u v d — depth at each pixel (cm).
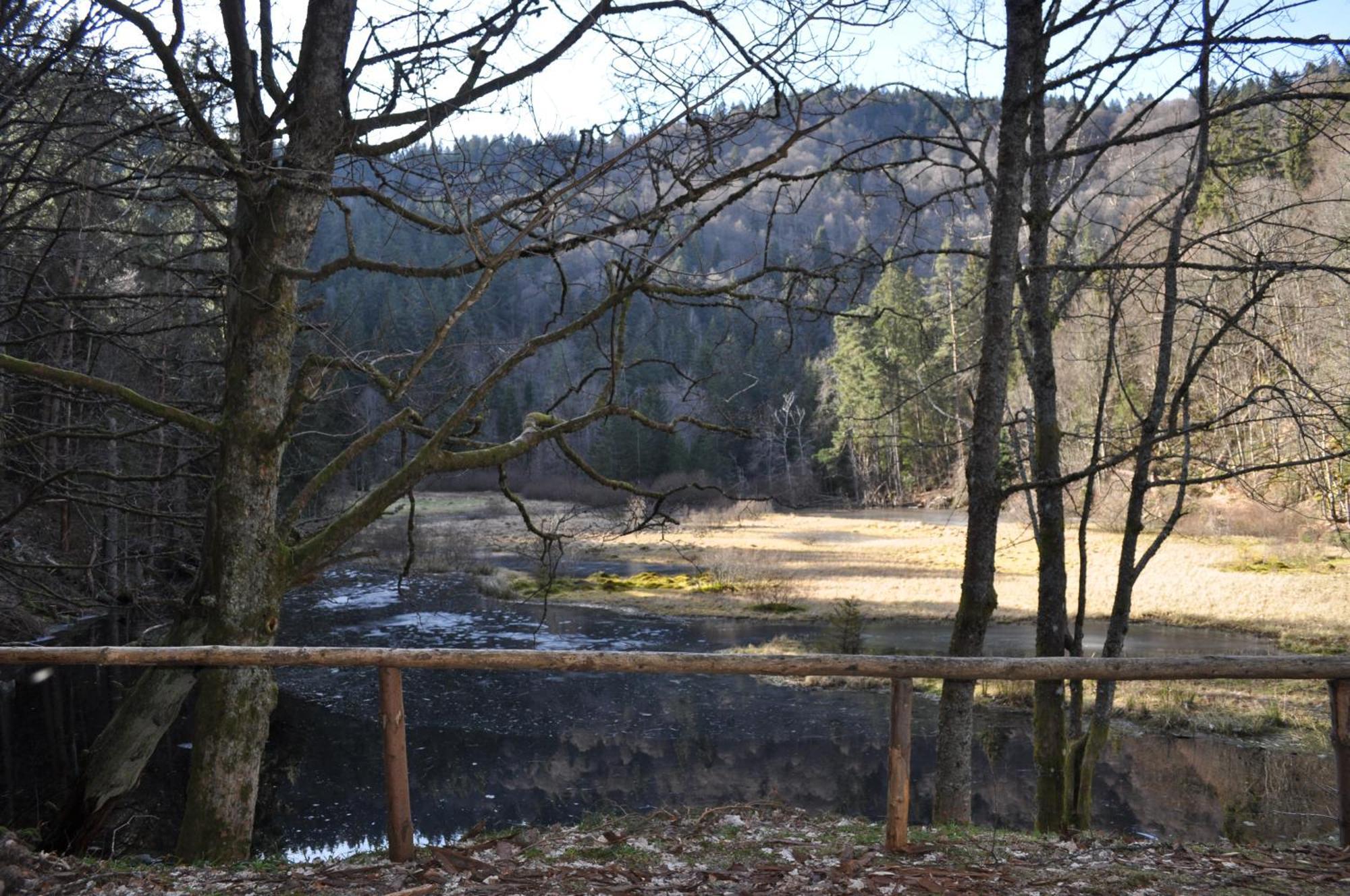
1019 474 1201
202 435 731
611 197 666
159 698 693
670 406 5644
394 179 748
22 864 498
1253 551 3597
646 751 1798
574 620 3070
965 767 844
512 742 1847
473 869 486
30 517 1670
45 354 1191
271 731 1867
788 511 6081
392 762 498
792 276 832
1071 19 815
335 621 2945
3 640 1892
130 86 759
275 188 729
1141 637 2691
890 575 3931
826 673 486
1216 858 508
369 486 1459
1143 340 1493
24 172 727
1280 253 959
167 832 1231
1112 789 1547
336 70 742
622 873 479
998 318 865
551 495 5459
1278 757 1708
